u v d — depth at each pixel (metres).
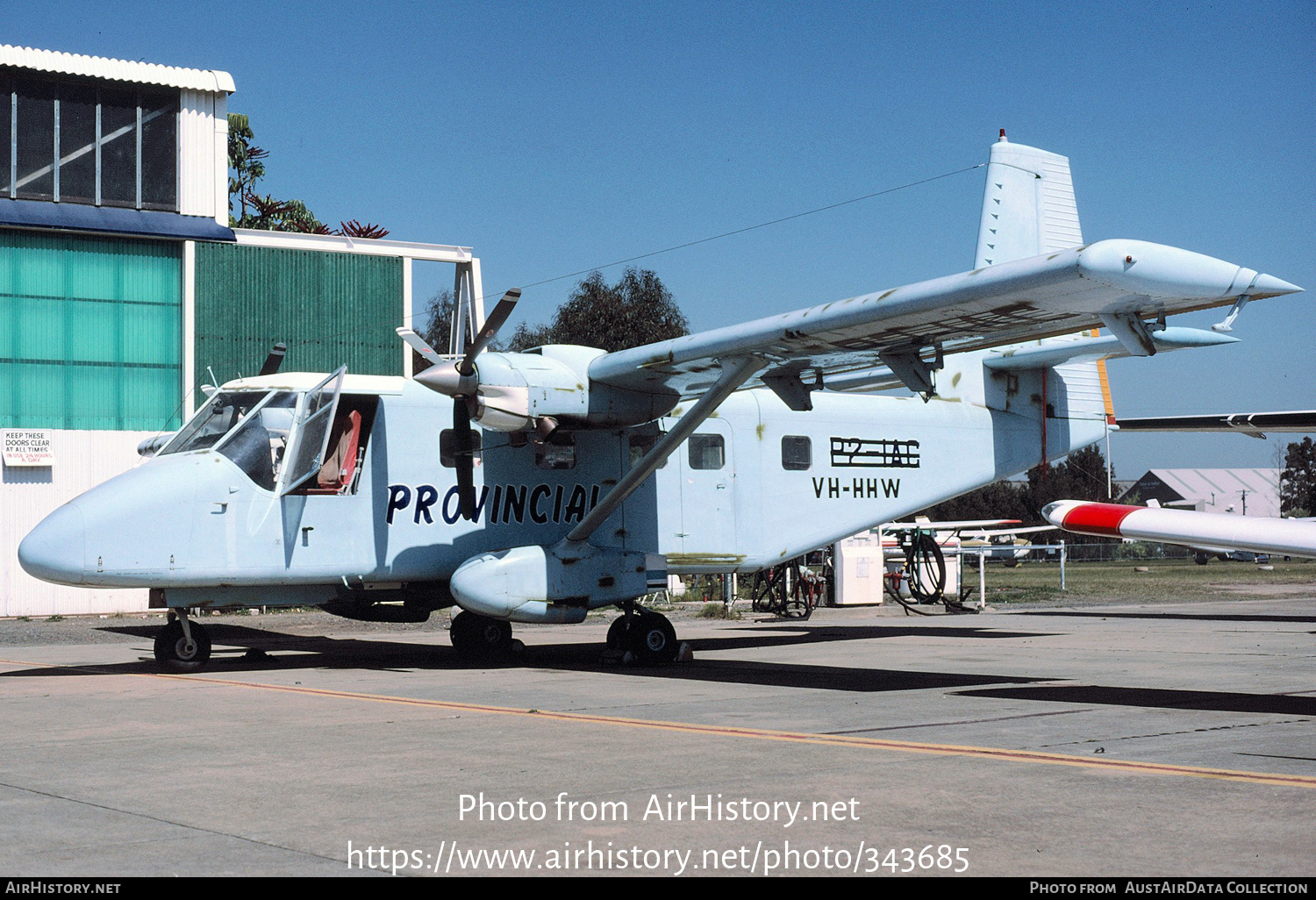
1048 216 15.16
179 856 4.39
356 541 11.40
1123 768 6.08
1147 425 14.96
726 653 13.51
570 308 35.25
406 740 7.06
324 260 24.09
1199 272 8.16
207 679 10.75
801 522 13.63
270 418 11.23
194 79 23.03
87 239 22.16
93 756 6.53
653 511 12.76
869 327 9.59
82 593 20.36
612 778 5.85
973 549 22.59
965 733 7.28
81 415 21.98
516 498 12.15
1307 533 10.73
